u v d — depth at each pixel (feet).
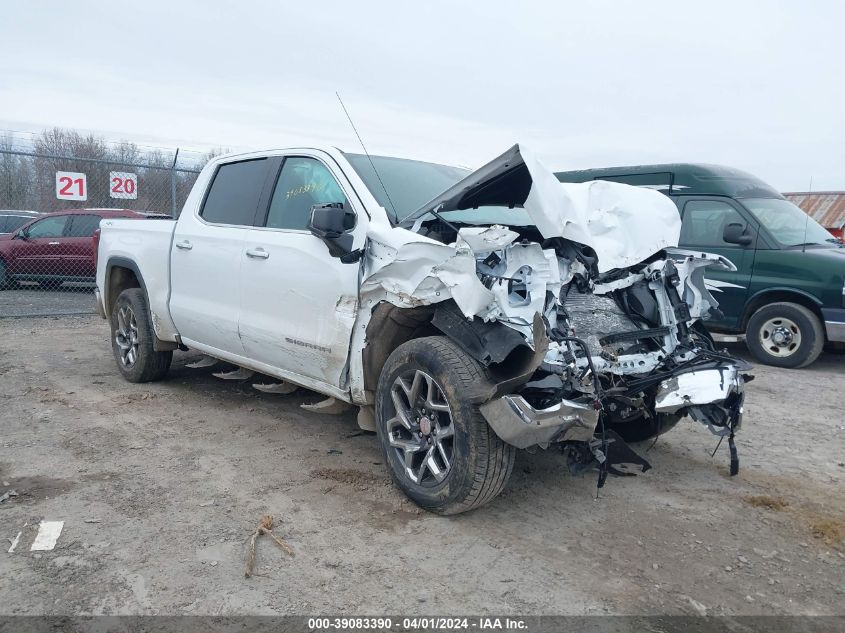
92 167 44.24
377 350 13.00
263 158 16.75
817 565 10.92
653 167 30.81
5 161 43.39
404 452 12.59
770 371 26.30
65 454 14.64
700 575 10.49
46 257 44.04
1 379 20.95
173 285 18.48
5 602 9.20
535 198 11.80
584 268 13.12
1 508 11.98
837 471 15.15
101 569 10.08
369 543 11.11
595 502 13.07
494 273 11.04
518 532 11.69
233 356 16.97
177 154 36.24
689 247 29.25
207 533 11.27
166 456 14.70
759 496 13.56
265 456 14.87
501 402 10.62
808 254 26.43
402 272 12.03
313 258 14.01
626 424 15.97
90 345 27.09
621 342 13.14
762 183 30.12
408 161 16.05
